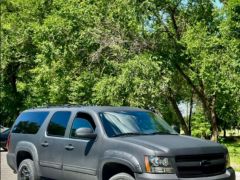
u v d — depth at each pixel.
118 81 24.94
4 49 40.62
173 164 7.29
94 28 26.97
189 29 25.59
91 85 29.25
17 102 48.38
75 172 8.62
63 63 29.61
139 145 7.52
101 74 27.80
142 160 7.33
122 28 26.75
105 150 7.98
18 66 46.09
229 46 22.44
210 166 7.63
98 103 27.09
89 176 8.29
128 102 25.44
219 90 24.61
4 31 41.09
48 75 30.81
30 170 9.91
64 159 8.93
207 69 23.66
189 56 26.17
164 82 25.42
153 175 7.19
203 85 29.75
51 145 9.38
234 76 22.52
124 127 8.44
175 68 28.56
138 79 24.34
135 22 25.66
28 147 10.09
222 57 23.16
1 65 41.38
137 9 25.33
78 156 8.59
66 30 28.30
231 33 22.22
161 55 26.59
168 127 9.08
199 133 47.03
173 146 7.47
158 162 7.24
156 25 27.12
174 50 27.20
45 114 10.10
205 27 24.98
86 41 27.34
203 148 7.64
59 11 29.02
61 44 28.56
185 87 34.81
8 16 42.19
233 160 17.48
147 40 26.78
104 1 27.58
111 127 8.34
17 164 10.70
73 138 8.86
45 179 9.62
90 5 27.95
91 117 8.68
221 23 22.86
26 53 40.84
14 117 49.56
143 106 25.09
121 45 26.47
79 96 30.34
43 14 37.81
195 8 28.25
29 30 38.50
